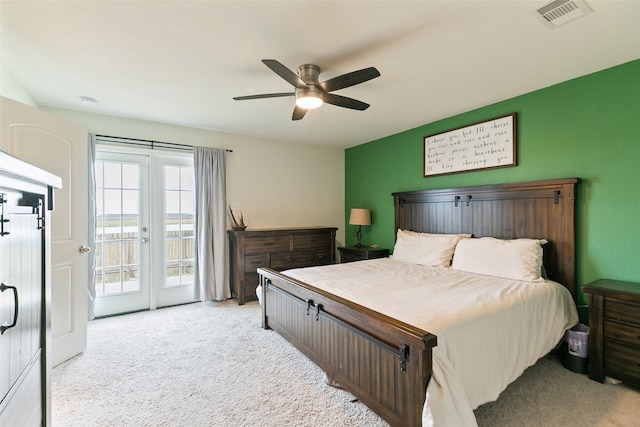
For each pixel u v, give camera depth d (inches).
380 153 182.4
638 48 82.3
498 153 122.7
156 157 151.7
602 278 96.1
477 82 104.3
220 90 110.0
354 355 71.5
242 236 157.1
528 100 113.8
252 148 177.9
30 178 37.3
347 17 68.9
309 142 193.2
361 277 106.3
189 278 161.5
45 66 91.7
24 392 38.4
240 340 111.5
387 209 178.1
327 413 70.9
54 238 92.8
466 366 61.5
